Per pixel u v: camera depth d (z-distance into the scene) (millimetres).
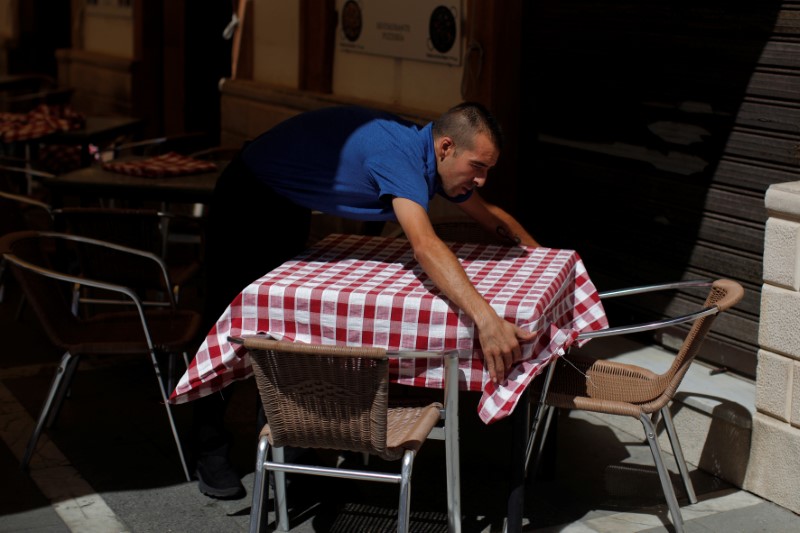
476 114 3852
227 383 3955
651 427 4125
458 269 3602
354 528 4266
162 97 11039
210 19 10695
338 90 8047
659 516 4414
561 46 6016
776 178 4941
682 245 5430
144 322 4617
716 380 5059
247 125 8977
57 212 5734
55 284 4977
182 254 8289
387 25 7332
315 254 4305
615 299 5863
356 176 4031
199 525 4273
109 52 11820
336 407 3482
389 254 4340
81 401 5547
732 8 5062
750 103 5023
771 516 4414
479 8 6230
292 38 8492
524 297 3721
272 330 3814
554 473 4766
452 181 3961
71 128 7668
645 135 5566
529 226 6383
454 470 3680
